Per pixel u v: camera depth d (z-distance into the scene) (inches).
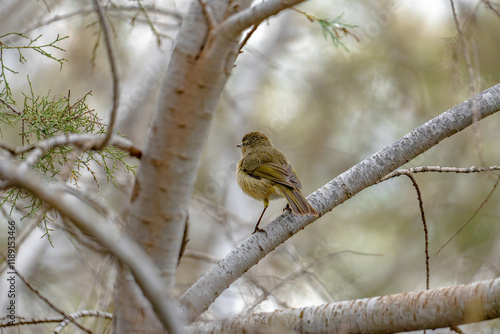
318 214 310.5
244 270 289.1
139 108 634.2
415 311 212.1
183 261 612.7
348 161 728.3
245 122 670.5
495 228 658.2
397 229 701.3
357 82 743.7
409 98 736.3
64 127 281.9
